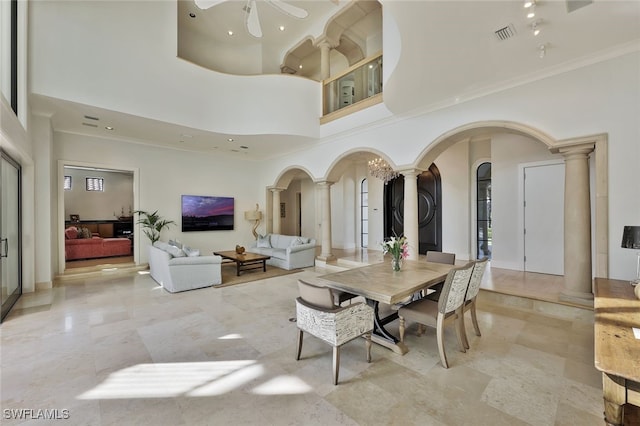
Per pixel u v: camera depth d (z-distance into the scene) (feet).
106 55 15.01
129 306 13.21
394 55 11.68
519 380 7.23
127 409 6.23
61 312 12.39
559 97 11.30
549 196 16.78
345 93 20.31
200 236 25.23
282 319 11.60
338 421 5.82
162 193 23.02
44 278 16.02
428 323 8.27
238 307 13.12
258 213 27.37
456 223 22.95
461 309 8.79
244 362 8.20
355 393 6.74
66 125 17.67
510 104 12.51
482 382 7.15
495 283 14.71
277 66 27.78
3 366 7.98
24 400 6.52
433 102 14.83
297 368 7.86
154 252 17.98
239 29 24.39
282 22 23.47
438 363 8.10
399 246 10.82
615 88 10.18
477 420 5.82
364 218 31.30
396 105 15.19
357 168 31.32
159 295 14.98
